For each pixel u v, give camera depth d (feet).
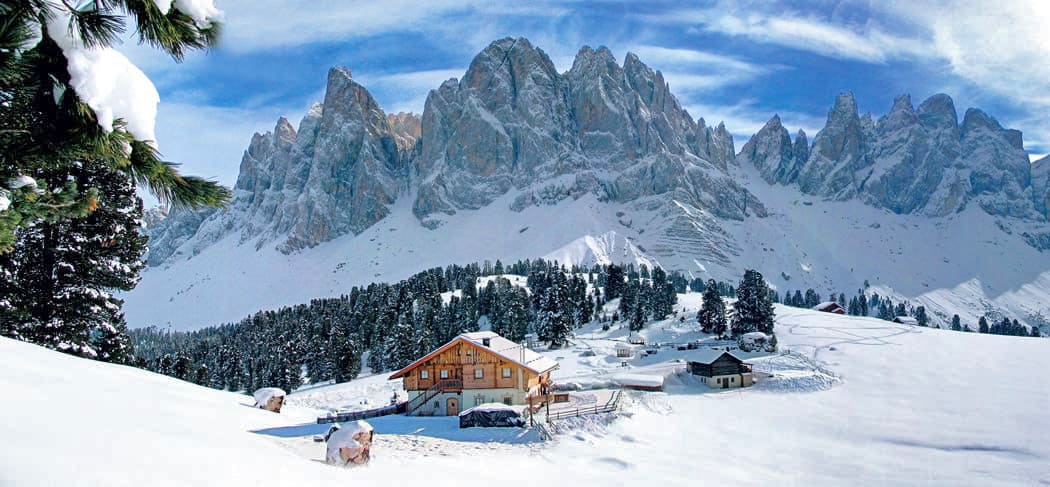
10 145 31.27
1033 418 231.09
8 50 28.53
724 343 428.56
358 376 439.22
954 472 171.22
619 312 591.37
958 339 413.59
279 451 50.80
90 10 29.84
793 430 221.66
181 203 34.86
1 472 22.40
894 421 235.81
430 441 140.36
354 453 68.44
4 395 38.09
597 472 126.93
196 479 30.09
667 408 249.96
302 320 572.10
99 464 27.27
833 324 481.05
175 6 30.76
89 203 44.16
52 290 128.06
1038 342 399.44
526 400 213.66
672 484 124.88
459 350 219.00
